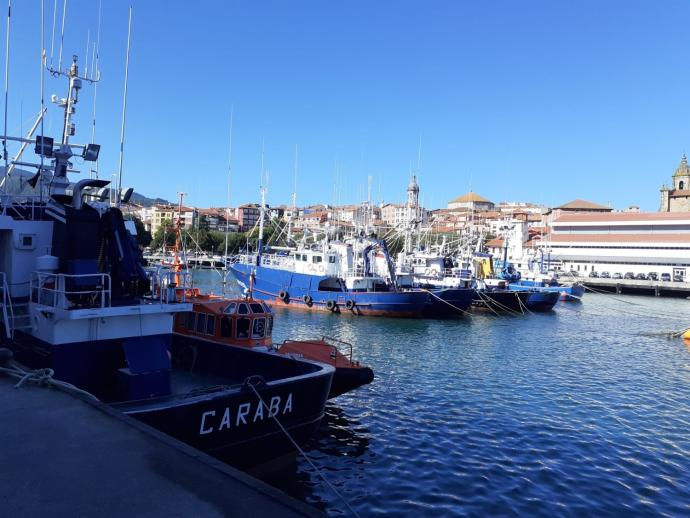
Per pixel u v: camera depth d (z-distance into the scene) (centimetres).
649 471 1445
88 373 1148
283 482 1312
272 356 1410
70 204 1274
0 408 798
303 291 4759
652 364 2898
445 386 2259
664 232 10156
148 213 14762
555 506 1240
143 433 721
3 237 1342
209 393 1113
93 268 1172
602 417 1897
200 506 534
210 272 8656
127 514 515
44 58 1491
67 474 595
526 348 3297
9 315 1234
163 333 1229
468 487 1323
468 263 6000
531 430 1736
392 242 7344
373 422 1773
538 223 17012
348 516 1176
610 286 8838
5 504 527
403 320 4362
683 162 14400
